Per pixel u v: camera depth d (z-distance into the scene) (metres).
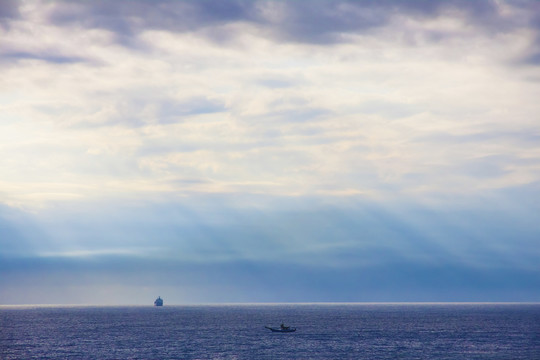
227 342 154.00
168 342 153.88
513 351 131.38
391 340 159.12
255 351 132.38
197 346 143.25
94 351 132.38
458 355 124.56
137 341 156.75
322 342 154.00
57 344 148.62
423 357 121.44
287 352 130.50
